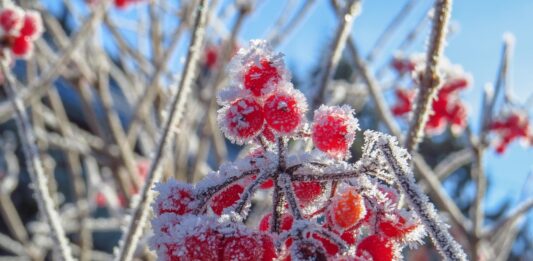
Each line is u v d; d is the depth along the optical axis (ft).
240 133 0.79
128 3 2.39
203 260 0.71
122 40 2.35
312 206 0.80
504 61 1.95
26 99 1.85
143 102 2.13
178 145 2.06
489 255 2.13
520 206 1.98
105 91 2.24
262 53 0.79
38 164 1.19
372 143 0.78
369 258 0.74
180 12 2.23
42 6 2.26
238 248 0.71
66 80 2.42
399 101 2.18
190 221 0.72
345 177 0.77
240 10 1.94
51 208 1.18
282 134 0.77
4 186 2.88
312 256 0.68
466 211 7.00
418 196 0.74
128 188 2.30
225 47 1.97
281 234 0.71
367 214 0.77
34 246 2.76
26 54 1.43
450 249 0.73
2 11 1.41
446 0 1.02
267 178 0.77
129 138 2.21
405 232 0.76
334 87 2.23
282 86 0.79
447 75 1.84
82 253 2.36
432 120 1.88
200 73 2.43
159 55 2.19
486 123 1.94
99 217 3.86
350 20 1.29
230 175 0.78
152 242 0.74
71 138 2.30
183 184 0.77
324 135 0.79
